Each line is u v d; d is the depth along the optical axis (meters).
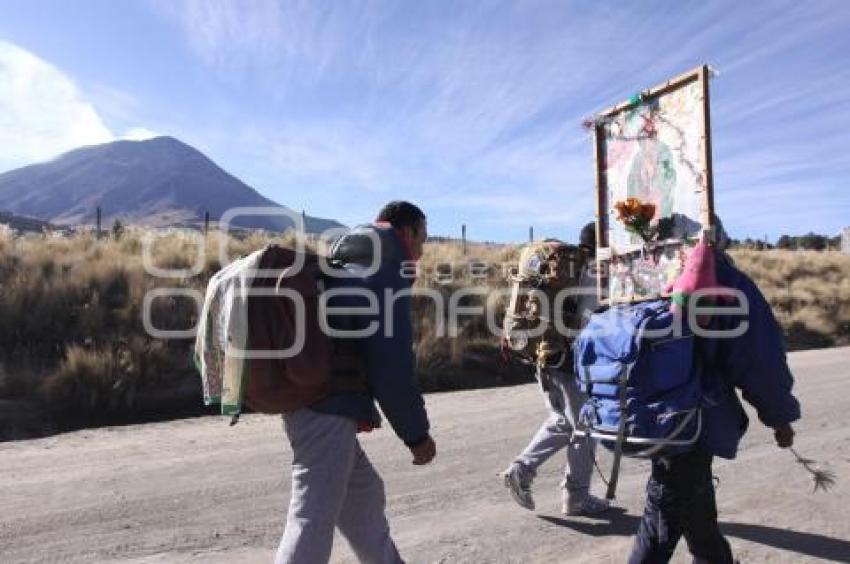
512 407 10.91
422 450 3.74
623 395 3.91
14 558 5.23
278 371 3.62
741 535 5.62
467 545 5.50
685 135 4.38
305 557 3.56
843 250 49.38
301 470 3.68
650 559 4.06
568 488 6.08
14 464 7.69
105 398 10.92
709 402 3.85
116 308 13.74
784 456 7.82
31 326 12.49
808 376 13.28
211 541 5.59
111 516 6.09
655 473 4.07
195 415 11.20
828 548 5.36
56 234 18.86
